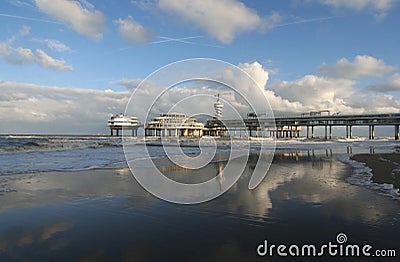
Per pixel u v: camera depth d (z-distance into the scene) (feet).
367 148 103.09
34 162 46.70
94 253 12.18
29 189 25.18
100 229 15.16
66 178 31.17
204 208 19.40
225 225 15.89
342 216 17.40
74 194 23.54
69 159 52.31
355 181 29.99
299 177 32.89
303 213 18.11
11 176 32.24
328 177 32.94
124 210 18.86
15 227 15.34
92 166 41.98
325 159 56.70
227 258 11.76
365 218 16.99
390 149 95.96
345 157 61.41
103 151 74.28
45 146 84.53
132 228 15.34
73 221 16.52
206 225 15.85
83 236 14.11
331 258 11.72
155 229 15.23
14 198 21.79
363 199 21.63
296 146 114.01
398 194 23.40
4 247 12.67
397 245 13.04
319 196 22.81
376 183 28.71
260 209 19.12
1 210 18.52
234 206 19.97
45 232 14.65
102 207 19.62
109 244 13.14
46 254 12.01
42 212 18.28
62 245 13.00
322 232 14.73
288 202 20.95
